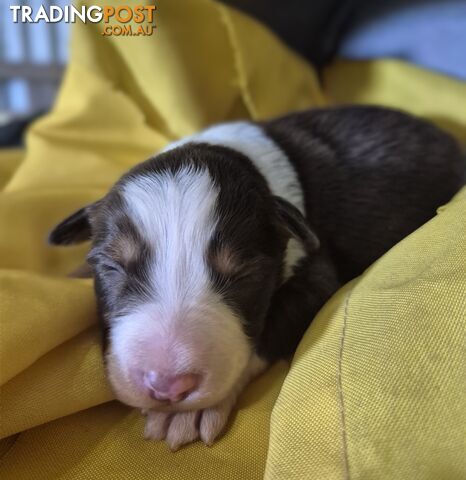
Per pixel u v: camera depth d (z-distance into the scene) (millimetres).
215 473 104
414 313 97
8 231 180
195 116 213
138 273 115
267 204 130
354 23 261
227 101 221
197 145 142
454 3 236
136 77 216
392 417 86
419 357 91
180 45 204
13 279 127
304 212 151
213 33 209
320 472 87
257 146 157
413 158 167
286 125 172
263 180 138
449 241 106
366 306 107
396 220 160
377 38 253
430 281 100
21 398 107
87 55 212
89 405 113
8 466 105
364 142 168
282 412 99
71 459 106
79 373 114
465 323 91
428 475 79
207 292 112
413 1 246
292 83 229
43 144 219
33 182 209
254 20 221
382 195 161
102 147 219
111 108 219
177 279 112
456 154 178
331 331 109
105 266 122
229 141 157
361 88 253
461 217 111
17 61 365
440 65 245
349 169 163
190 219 117
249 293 120
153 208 119
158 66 206
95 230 129
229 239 117
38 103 375
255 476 103
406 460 82
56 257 183
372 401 90
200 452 108
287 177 152
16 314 112
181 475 103
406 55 252
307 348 110
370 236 159
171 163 129
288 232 131
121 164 213
